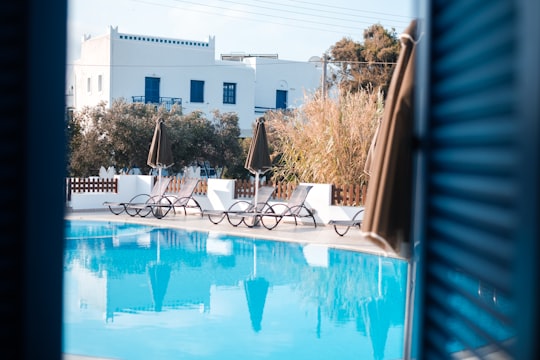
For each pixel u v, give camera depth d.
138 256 11.82
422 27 2.54
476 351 1.93
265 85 36.06
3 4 1.85
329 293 9.13
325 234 14.04
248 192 17.25
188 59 32.47
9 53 1.86
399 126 2.79
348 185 15.89
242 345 6.69
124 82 30.92
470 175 1.90
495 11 1.69
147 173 24.81
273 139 22.06
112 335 6.96
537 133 1.40
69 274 10.27
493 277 1.72
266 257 11.77
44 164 1.89
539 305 1.40
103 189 18.80
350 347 6.68
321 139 16.70
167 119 25.44
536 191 1.41
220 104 33.50
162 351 6.43
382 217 2.77
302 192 15.20
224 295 8.95
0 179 1.86
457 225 2.02
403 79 2.89
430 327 2.29
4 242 1.87
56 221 1.91
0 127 1.86
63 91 1.91
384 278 10.09
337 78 34.03
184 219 16.69
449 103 2.11
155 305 8.34
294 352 6.49
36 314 1.89
